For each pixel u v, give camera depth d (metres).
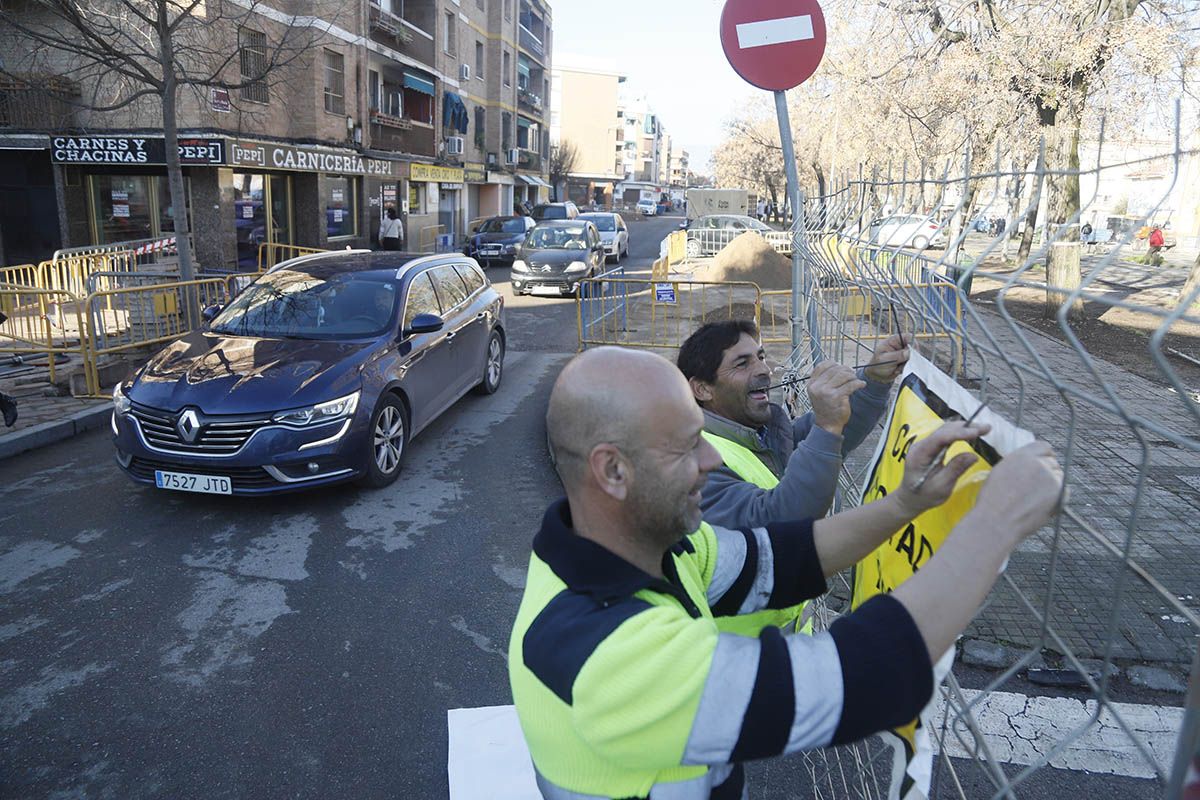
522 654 1.18
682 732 1.03
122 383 5.89
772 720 1.00
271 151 18.89
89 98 17.09
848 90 15.57
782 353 10.25
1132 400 7.93
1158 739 3.13
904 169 1.88
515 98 41.06
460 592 4.53
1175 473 6.00
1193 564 4.55
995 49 11.52
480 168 36.41
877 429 6.47
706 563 1.47
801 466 1.83
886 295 1.94
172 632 4.09
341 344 6.19
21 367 9.68
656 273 17.16
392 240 23.44
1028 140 11.71
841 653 1.01
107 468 6.47
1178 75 10.84
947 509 1.27
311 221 21.91
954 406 1.33
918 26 13.26
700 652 1.05
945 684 1.53
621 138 110.88
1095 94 11.42
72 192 18.03
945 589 1.03
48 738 3.29
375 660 3.85
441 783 3.04
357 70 23.45
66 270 14.19
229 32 16.73
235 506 5.70
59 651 3.91
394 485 6.16
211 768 3.12
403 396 6.42
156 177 18.77
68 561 4.85
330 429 5.53
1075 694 3.43
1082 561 4.57
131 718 3.41
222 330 6.51
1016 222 1.17
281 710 3.47
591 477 1.22
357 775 3.09
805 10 3.60
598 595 1.15
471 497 5.94
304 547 5.07
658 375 1.21
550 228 18.25
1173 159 0.87
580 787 1.15
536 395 8.96
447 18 32.16
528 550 5.08
